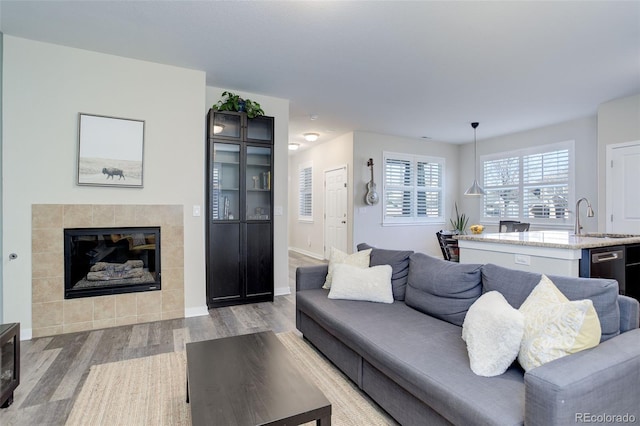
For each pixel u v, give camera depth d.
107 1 2.37
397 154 6.82
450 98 4.46
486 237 3.34
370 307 2.45
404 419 1.65
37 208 2.93
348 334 2.05
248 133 4.05
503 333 1.43
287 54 3.20
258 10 2.49
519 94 4.30
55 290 2.99
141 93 3.31
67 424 1.74
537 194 6.04
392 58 3.27
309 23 2.67
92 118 3.11
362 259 2.93
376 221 6.61
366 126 5.98
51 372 2.29
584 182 5.36
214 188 3.84
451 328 2.02
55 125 2.99
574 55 3.20
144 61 3.33
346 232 6.57
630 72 3.60
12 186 2.87
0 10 2.47
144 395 2.02
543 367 1.14
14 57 2.87
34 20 2.61
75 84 3.06
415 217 7.04
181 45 3.03
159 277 3.39
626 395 1.21
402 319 2.18
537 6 2.41
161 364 2.41
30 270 2.91
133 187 3.27
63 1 2.37
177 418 1.80
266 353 1.78
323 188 7.43
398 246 6.84
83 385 2.12
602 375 1.14
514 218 6.42
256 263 4.03
